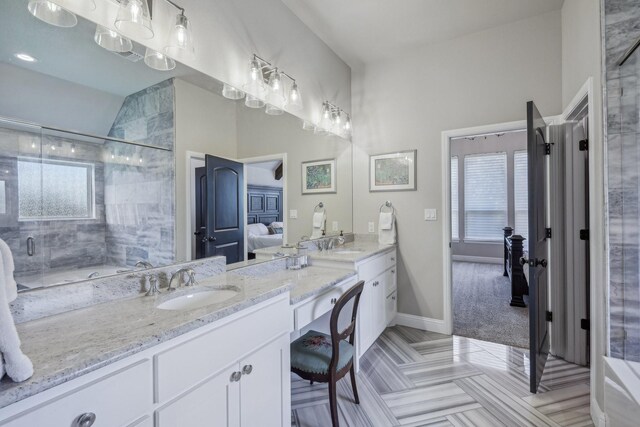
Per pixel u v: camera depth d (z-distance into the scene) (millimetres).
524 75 2652
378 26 2734
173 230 1563
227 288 1507
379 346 2699
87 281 1191
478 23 2705
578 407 1850
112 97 1296
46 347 834
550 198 2475
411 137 3139
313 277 2023
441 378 2178
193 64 1659
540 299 2170
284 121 2420
